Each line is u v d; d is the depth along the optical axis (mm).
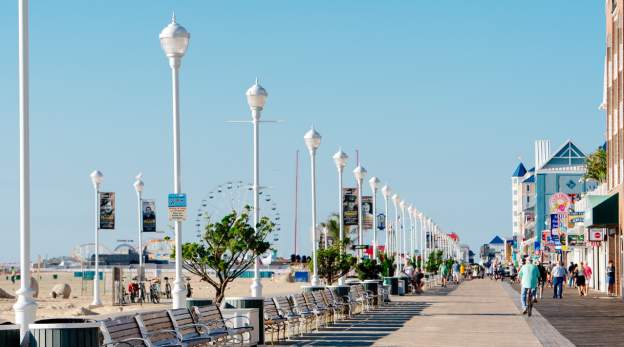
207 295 71000
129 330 17766
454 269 95250
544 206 131625
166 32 23609
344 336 28766
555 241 72875
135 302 59438
